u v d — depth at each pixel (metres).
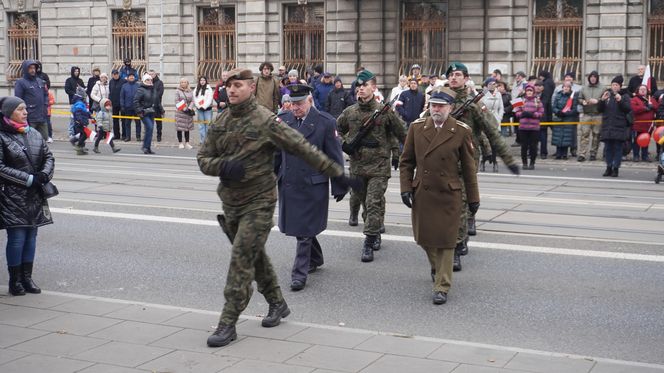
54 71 39.38
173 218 13.33
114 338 7.48
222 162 7.27
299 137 7.30
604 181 17.56
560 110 21.42
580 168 19.92
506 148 9.94
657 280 9.66
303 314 8.50
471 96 10.55
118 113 26.81
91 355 7.04
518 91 24.64
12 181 8.76
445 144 8.82
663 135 17.42
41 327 7.80
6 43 40.50
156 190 16.11
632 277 9.78
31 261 9.07
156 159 21.47
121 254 11.05
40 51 39.66
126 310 8.38
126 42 37.97
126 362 6.88
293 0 34.06
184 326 7.85
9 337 7.50
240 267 7.36
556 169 19.73
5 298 8.84
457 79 10.37
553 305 8.75
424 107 20.05
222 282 9.71
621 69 28.95
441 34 31.98
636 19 28.67
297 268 9.45
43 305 8.57
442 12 31.86
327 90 24.31
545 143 22.00
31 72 19.36
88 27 38.41
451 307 8.71
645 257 10.70
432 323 8.19
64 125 32.66
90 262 10.66
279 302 7.95
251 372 6.65
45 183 8.96
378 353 7.11
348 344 7.36
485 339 7.70
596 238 11.79
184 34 36.53
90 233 12.30
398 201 14.94
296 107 9.51
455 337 7.75
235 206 7.43
